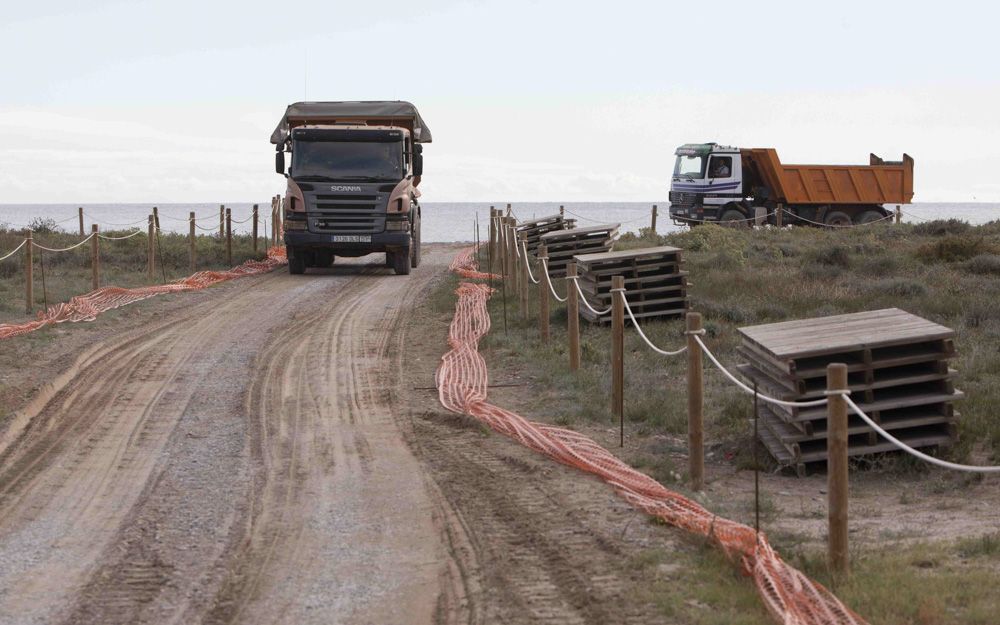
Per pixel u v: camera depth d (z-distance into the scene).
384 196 28.98
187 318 20.39
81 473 10.03
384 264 34.69
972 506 8.74
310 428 11.84
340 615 6.44
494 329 18.70
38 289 24.72
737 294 20.81
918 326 10.38
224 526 8.35
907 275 23.58
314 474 9.91
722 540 7.32
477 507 8.69
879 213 46.25
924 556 7.08
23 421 12.12
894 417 10.11
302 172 28.94
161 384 14.26
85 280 27.12
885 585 6.37
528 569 7.11
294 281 28.09
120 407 12.92
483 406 12.30
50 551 7.78
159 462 10.41
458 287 25.09
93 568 7.39
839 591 6.34
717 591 6.45
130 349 16.86
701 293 20.89
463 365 15.24
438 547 7.70
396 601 6.65
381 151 29.03
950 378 10.04
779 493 9.34
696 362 9.34
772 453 10.09
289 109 31.05
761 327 11.38
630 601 6.36
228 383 14.32
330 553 7.64
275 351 16.81
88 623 6.38
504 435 11.32
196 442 11.22
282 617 6.43
